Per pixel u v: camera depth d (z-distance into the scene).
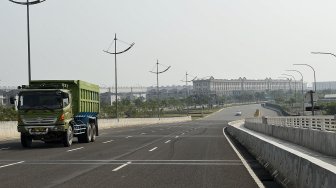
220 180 12.74
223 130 55.34
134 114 142.00
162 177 13.37
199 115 163.50
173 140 33.28
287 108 131.88
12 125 37.31
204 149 24.31
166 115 160.88
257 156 18.56
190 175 13.81
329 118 33.84
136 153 21.75
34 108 24.61
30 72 39.78
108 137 38.03
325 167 7.83
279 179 12.05
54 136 25.64
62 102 24.98
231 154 21.19
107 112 126.38
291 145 28.38
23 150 23.48
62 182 12.34
